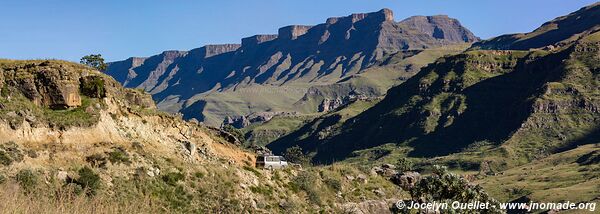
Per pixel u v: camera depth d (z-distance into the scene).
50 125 47.12
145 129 56.19
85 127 49.19
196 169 52.72
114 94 56.47
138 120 56.53
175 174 49.59
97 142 48.88
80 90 53.12
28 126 45.59
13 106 46.41
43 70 50.75
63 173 41.44
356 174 72.38
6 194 18.83
